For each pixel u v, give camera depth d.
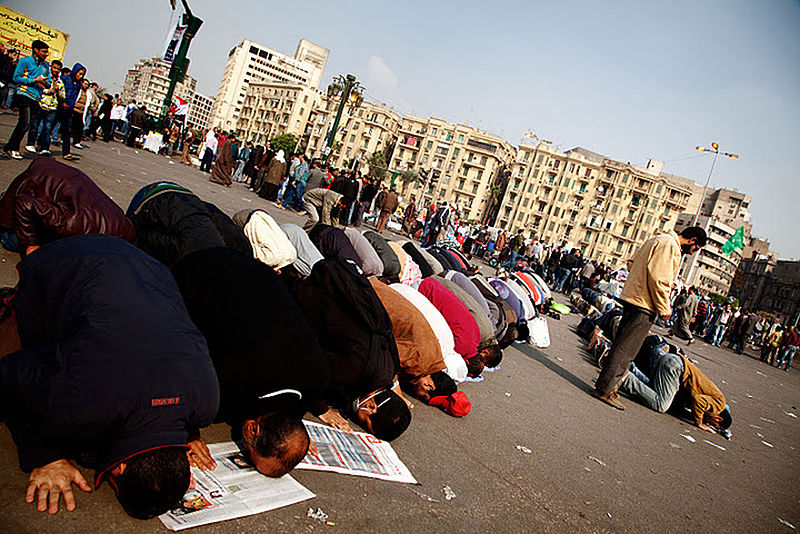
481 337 5.36
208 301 2.65
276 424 2.40
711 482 4.73
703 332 23.28
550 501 3.33
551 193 78.38
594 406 6.05
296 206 15.15
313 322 3.40
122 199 7.16
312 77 153.38
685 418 6.93
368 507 2.54
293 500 2.37
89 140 14.09
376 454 3.11
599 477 4.00
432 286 5.04
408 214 23.20
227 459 2.54
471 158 83.38
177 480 1.93
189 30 17.98
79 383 1.88
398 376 4.25
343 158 90.31
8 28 17.91
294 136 94.62
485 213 86.69
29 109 7.37
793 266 85.38
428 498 2.84
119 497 1.96
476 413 4.48
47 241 3.19
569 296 19.00
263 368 2.46
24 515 1.81
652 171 77.75
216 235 3.64
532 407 5.22
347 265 3.48
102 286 2.10
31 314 2.24
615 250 75.38
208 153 17.38
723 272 98.06
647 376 7.16
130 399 1.94
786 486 5.36
